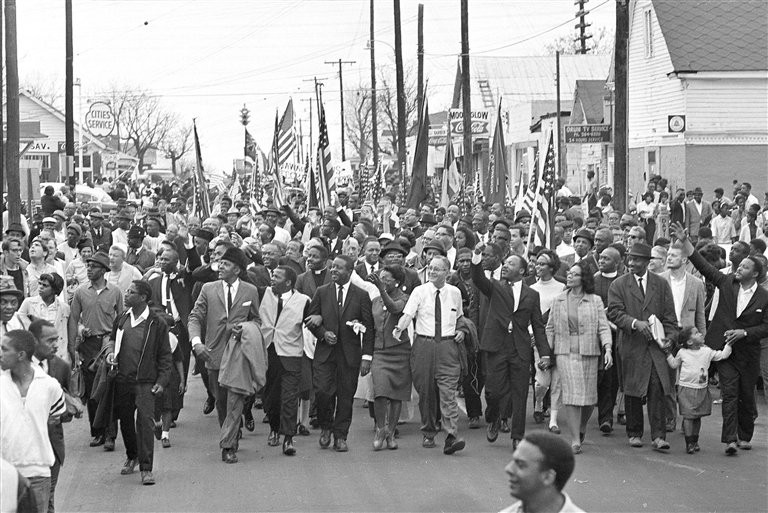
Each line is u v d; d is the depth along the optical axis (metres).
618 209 25.09
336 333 12.47
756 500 10.25
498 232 16.28
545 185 16.86
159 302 14.52
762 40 42.09
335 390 12.66
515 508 5.30
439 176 62.19
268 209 21.50
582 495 10.45
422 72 44.50
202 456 12.35
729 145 41.56
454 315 12.35
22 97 68.75
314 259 14.09
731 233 29.08
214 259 14.49
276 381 12.83
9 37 22.48
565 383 12.41
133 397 11.28
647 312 12.46
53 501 9.45
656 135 43.97
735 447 12.22
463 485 10.84
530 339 12.64
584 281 12.45
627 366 12.56
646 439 13.23
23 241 14.48
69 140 35.66
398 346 12.58
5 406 7.95
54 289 12.77
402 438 13.30
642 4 44.69
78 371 12.81
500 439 13.17
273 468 11.71
